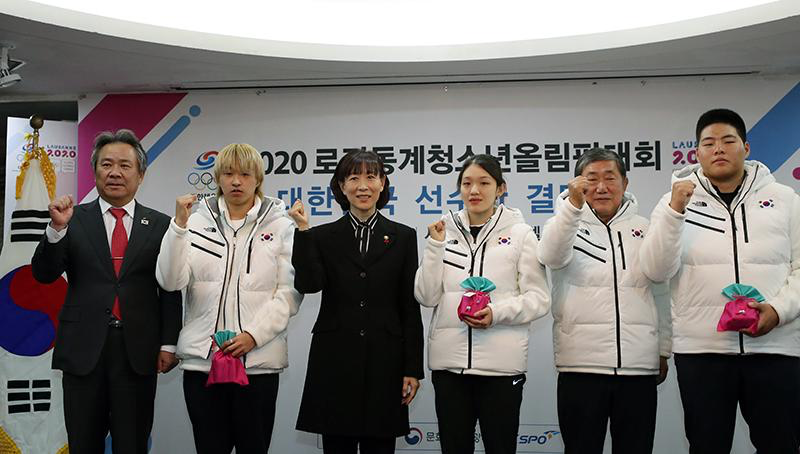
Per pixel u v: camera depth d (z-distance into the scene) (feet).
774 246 8.97
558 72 13.70
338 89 14.53
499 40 13.00
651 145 14.07
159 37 12.02
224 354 9.06
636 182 14.06
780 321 8.54
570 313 9.44
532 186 14.23
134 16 11.98
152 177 14.61
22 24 11.09
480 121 14.34
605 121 14.16
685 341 9.11
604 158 9.66
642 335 9.25
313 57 12.86
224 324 9.53
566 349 9.45
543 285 9.48
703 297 9.02
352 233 9.71
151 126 14.69
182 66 13.19
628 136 14.11
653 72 13.76
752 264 8.95
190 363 9.52
